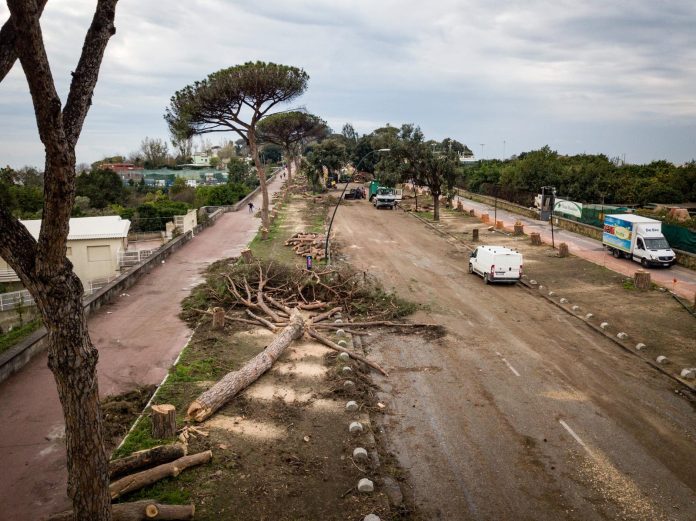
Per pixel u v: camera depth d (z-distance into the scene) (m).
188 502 9.20
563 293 26.09
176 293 25.22
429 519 9.22
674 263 32.38
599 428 12.57
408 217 55.69
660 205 52.97
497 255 27.50
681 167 58.44
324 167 80.06
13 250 6.51
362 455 10.92
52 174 6.01
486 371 16.17
